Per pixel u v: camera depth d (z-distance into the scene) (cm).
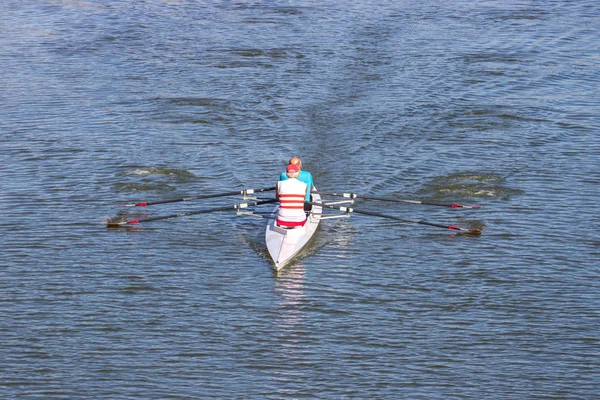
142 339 6719
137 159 10944
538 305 7294
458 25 19300
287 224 8581
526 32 18662
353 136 11894
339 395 5994
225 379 6188
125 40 17775
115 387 6062
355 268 8069
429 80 14825
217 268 8069
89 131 12012
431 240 8719
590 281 7731
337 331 6881
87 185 10062
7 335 6725
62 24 19200
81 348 6569
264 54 16638
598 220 9081
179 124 12406
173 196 9831
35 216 9156
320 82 14700
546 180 10238
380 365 6381
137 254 8319
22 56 16250
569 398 5972
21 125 12188
